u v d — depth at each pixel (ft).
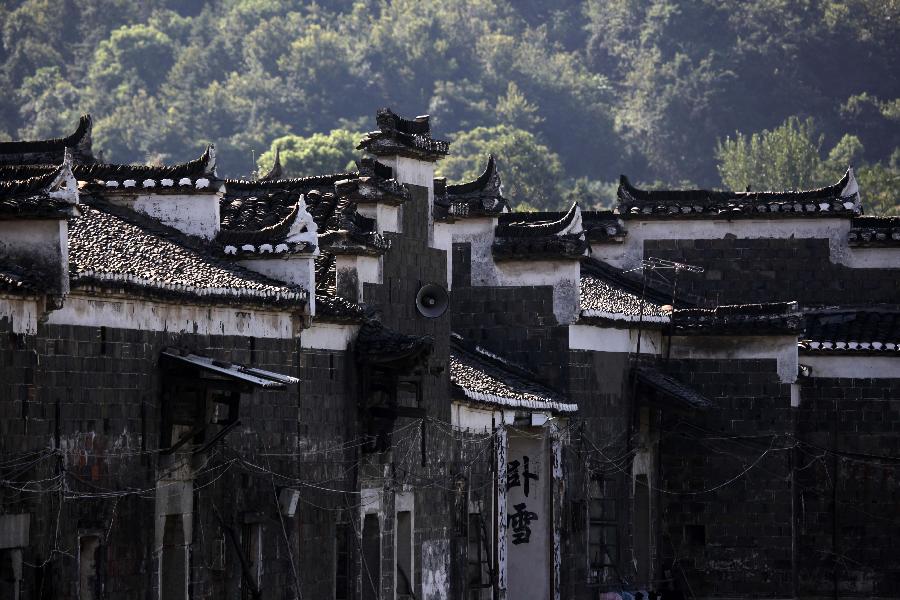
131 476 273.75
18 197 254.88
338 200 353.51
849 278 463.83
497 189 411.75
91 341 266.57
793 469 443.73
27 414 252.62
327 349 324.60
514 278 408.26
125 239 305.53
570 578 400.06
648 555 437.17
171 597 285.84
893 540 456.45
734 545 440.86
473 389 372.17
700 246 463.83
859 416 458.09
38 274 253.65
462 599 370.32
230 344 298.15
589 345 411.95
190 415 285.84
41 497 254.27
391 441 339.57
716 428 440.86
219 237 318.04
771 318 436.76
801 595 456.04
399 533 350.84
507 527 391.45
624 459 421.59
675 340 440.86
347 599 329.31
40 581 253.44
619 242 464.24
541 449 395.55
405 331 351.05
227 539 297.33
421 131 361.92
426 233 359.66
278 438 309.83
